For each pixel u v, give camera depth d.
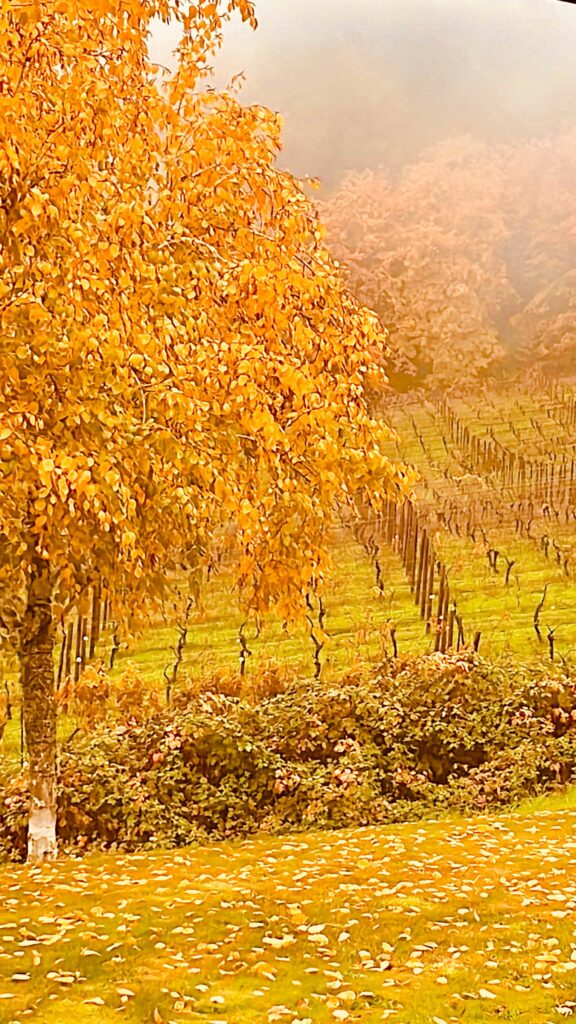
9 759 17.11
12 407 8.20
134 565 9.65
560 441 35.50
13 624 11.30
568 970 6.87
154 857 11.24
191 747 14.64
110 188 8.98
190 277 10.68
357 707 15.97
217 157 11.56
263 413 9.57
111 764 14.41
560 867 9.98
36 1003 6.30
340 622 24.48
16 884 9.70
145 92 10.77
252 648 23.30
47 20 8.98
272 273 10.77
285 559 10.84
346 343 11.20
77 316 8.32
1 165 8.30
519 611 24.58
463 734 15.81
